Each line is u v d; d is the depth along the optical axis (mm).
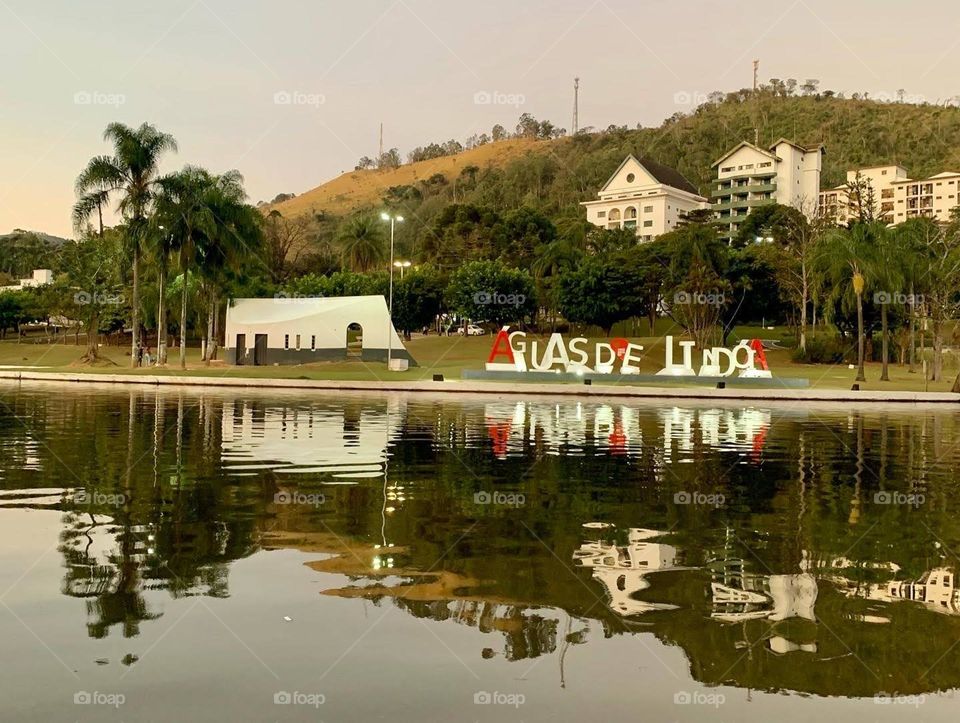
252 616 5340
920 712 4078
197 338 83562
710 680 4426
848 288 49969
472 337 75375
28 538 7406
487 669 4535
